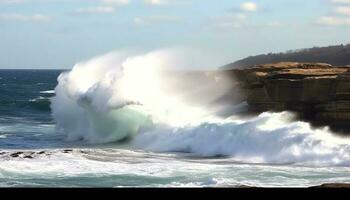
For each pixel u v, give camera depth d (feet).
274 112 285.02
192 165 225.97
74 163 225.15
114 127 312.91
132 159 241.55
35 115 473.67
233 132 263.29
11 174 203.92
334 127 263.90
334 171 214.69
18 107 533.55
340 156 232.32
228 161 240.53
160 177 201.67
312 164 231.71
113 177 201.57
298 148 241.55
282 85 287.28
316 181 195.83
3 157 233.14
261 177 202.69
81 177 201.26
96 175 204.44
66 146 292.20
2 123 405.39
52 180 196.34
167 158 247.29
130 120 308.81
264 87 299.58
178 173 208.44
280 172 211.82
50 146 292.61
